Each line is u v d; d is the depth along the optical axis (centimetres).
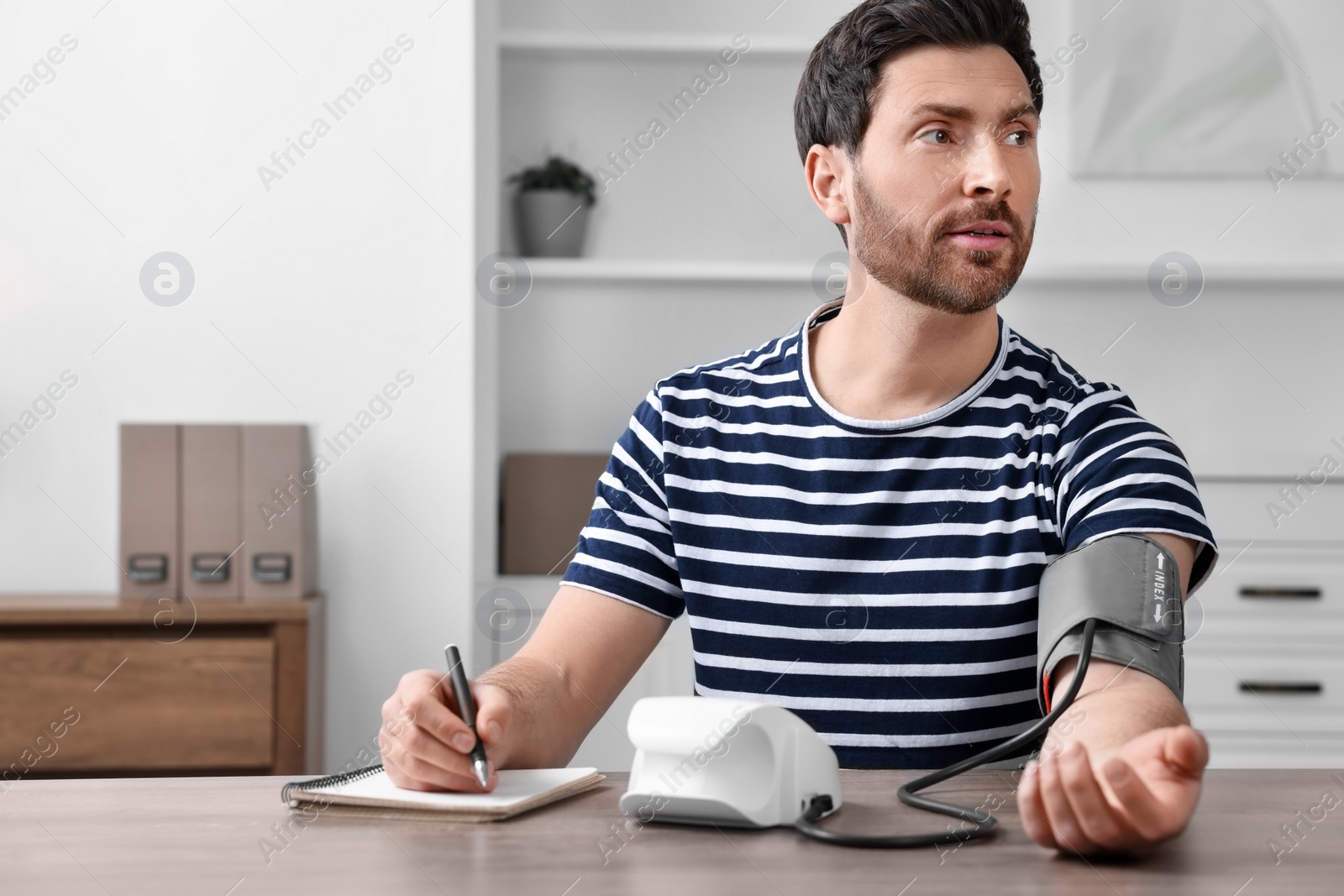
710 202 260
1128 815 57
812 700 104
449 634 226
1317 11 256
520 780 78
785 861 60
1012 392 107
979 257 97
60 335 226
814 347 114
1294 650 238
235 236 227
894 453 106
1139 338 259
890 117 99
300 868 59
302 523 212
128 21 226
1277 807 71
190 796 76
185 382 226
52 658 199
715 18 260
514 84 257
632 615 107
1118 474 95
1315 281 251
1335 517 242
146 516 209
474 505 227
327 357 227
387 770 76
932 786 76
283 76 226
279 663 203
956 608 102
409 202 227
